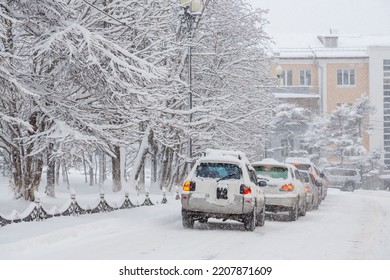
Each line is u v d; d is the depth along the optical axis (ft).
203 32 149.28
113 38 91.71
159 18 98.48
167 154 151.23
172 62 123.65
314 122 322.96
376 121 351.87
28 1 80.53
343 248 59.47
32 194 95.25
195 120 134.92
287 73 356.18
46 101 85.46
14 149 95.76
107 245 58.23
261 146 172.55
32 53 79.56
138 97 83.56
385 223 90.22
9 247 53.52
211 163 75.56
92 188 172.65
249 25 152.35
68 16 87.61
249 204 73.61
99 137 86.43
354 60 356.18
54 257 50.49
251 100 150.82
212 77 151.53
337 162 322.34
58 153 79.20
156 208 102.42
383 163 338.54
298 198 94.63
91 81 84.33
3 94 79.66
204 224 82.79
